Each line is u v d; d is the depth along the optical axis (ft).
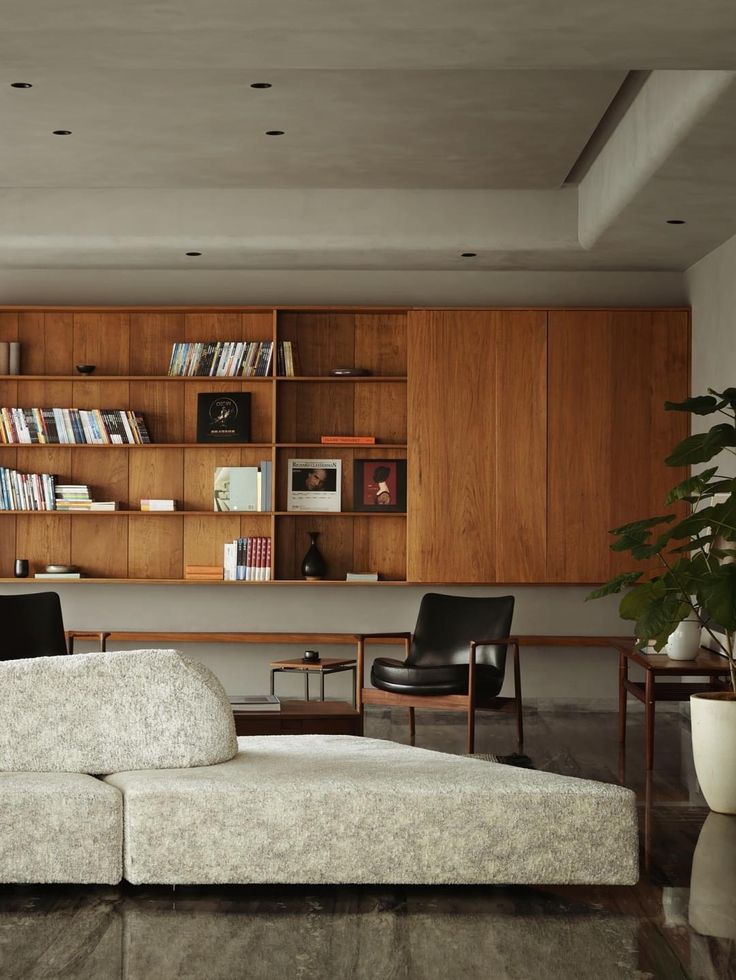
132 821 11.42
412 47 12.89
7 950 10.09
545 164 20.88
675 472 24.30
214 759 12.48
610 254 23.18
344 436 24.88
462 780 11.87
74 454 25.17
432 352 24.32
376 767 12.37
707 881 12.49
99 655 12.51
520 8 11.86
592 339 24.31
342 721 16.17
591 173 21.57
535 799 11.63
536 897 11.82
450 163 20.86
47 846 11.36
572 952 10.18
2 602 20.49
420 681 20.26
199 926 10.77
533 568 24.20
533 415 24.30
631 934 10.69
